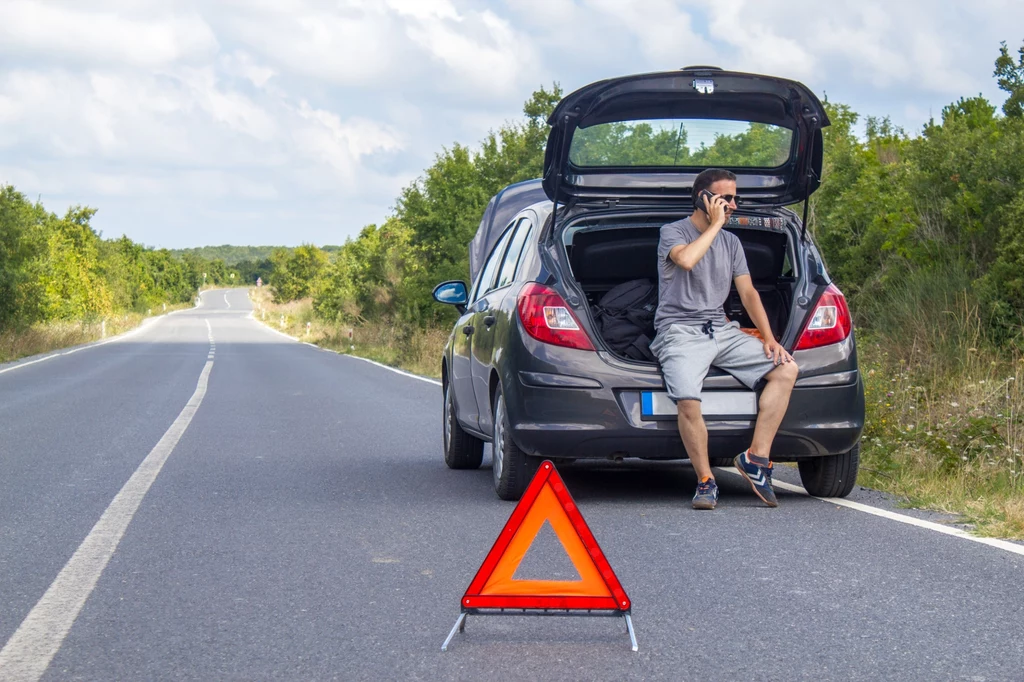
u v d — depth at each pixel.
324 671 3.54
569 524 3.84
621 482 7.38
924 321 12.03
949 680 3.34
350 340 40.06
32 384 19.69
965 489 6.73
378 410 13.88
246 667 3.60
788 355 6.17
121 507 6.70
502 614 3.84
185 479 7.89
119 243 130.25
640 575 4.76
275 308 116.19
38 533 5.93
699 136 6.78
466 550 5.37
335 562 5.14
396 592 4.57
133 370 24.72
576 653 3.68
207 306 152.12
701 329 6.18
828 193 17.03
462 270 29.47
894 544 5.27
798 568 4.83
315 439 10.56
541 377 6.19
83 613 4.30
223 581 4.80
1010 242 12.26
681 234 6.32
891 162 17.33
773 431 6.15
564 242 6.95
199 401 15.46
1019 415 7.84
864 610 4.14
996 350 11.26
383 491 7.26
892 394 8.53
